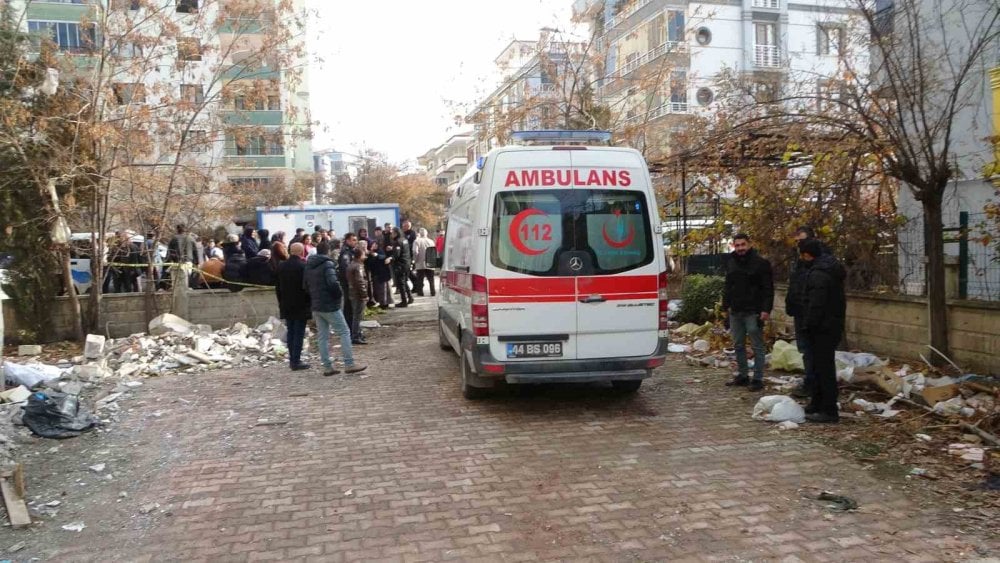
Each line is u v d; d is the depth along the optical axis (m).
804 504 4.41
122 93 11.58
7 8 11.29
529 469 5.21
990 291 7.83
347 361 9.14
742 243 7.40
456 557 3.80
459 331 7.77
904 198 10.34
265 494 4.84
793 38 27.81
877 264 8.90
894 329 8.16
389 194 47.84
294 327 9.48
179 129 11.99
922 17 7.65
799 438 5.78
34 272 11.22
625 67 17.69
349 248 12.11
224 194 12.64
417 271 17.97
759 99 9.63
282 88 13.13
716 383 7.92
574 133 7.38
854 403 6.55
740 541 3.91
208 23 12.03
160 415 7.18
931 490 4.57
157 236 12.25
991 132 9.56
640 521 4.22
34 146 10.70
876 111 7.55
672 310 12.21
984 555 3.66
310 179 32.06
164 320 11.20
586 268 6.59
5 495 4.73
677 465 5.22
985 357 7.09
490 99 16.31
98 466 5.50
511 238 6.55
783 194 9.16
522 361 6.53
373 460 5.53
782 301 9.91
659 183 12.40
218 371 9.59
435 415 6.86
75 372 8.79
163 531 4.25
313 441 6.11
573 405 7.10
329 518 4.39
